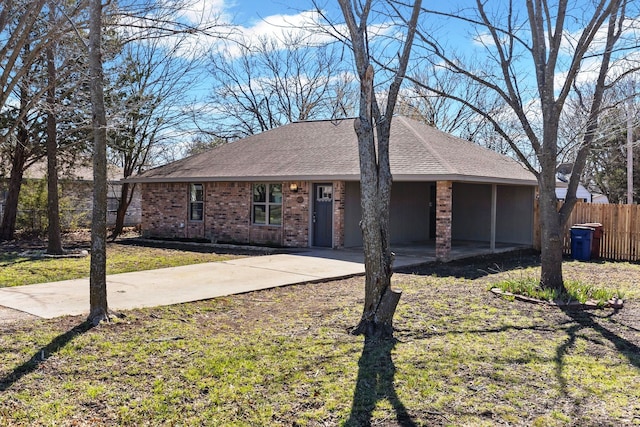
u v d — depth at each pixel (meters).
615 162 29.58
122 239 19.31
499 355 5.25
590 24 7.34
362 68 5.86
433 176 12.65
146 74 18.83
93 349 5.33
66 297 7.80
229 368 4.84
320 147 16.64
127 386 4.44
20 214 20.83
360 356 5.20
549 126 7.96
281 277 9.84
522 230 17.25
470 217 18.77
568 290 8.04
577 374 4.75
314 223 15.45
